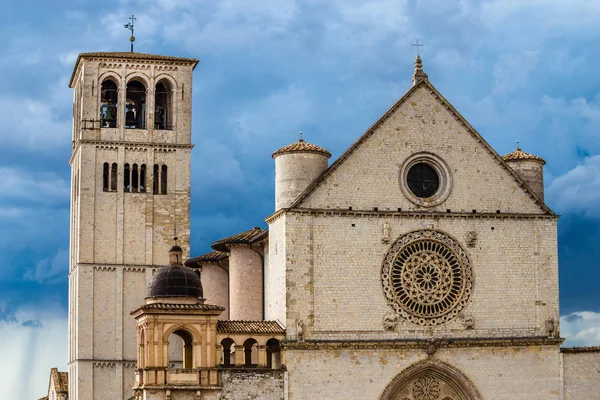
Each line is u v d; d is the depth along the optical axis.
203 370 109.69
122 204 149.75
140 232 150.12
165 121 155.12
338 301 113.75
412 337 115.38
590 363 119.56
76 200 153.88
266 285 128.12
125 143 150.88
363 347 113.44
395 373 114.12
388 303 115.00
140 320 111.88
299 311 112.62
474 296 117.69
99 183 149.62
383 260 115.44
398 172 117.06
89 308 147.12
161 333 109.56
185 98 154.00
